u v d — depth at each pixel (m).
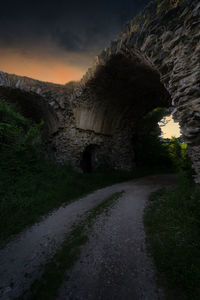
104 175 11.77
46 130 15.66
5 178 6.20
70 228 4.09
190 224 2.96
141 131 17.50
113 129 14.91
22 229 4.12
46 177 7.96
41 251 3.13
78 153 12.85
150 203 5.00
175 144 8.09
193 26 3.52
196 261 2.09
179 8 3.83
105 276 2.28
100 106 12.80
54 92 12.44
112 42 6.78
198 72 3.40
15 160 7.34
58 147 13.88
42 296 2.01
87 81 10.13
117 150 14.59
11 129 8.08
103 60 7.86
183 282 1.87
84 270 2.44
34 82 12.05
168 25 4.15
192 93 3.57
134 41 5.34
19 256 3.00
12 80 11.65
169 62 4.21
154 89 11.03
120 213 4.55
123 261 2.54
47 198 6.20
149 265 2.35
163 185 7.71
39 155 9.35
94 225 3.97
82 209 5.47
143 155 16.81
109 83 10.27
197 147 3.67
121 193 6.88
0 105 8.25
